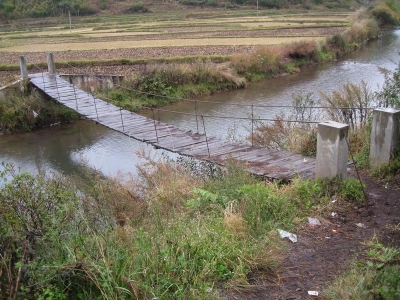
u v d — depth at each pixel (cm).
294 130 1052
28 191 445
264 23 4706
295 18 5394
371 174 722
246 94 2153
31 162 1373
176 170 845
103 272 374
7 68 2273
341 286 404
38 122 1762
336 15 5866
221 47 2925
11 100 1753
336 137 622
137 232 503
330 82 2278
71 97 1576
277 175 736
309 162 810
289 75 2595
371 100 1063
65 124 1806
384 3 5028
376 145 731
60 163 1349
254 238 500
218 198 627
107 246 413
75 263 379
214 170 858
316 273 444
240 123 1605
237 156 867
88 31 4300
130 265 403
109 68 2345
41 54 2752
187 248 450
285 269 454
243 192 614
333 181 638
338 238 520
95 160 1334
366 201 616
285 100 1955
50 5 6172
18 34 4234
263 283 427
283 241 510
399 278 385
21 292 352
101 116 1300
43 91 1730
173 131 1112
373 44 3744
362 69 2606
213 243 465
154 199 662
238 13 6097
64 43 3366
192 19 5431
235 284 419
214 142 995
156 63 2403
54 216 442
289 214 575
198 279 413
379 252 475
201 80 2234
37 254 395
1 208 410
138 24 4875
